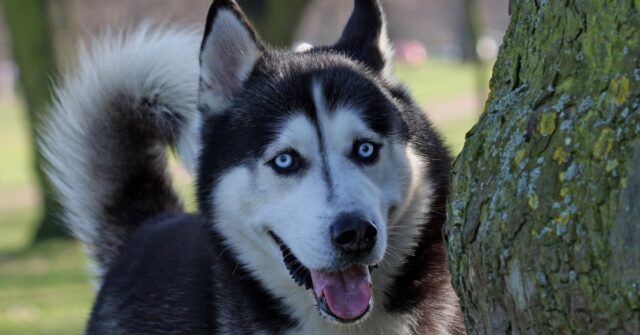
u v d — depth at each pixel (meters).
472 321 3.46
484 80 28.22
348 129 4.06
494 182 3.27
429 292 4.40
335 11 36.06
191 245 4.98
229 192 4.33
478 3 23.95
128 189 5.89
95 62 6.00
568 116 3.08
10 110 46.25
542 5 3.34
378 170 4.11
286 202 4.09
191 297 4.75
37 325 10.22
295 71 4.32
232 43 4.54
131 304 5.12
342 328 4.38
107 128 5.91
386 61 4.60
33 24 16.36
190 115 5.73
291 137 4.08
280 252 4.26
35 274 13.67
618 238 2.84
